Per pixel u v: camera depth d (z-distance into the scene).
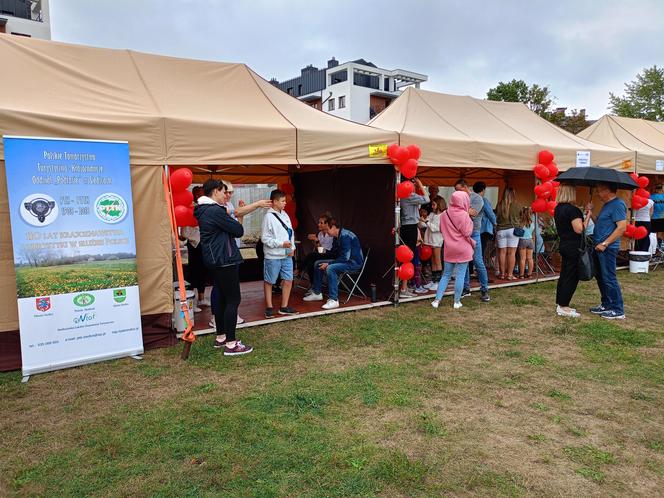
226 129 5.48
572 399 4.04
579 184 6.47
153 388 4.25
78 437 3.39
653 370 4.66
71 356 4.75
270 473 2.93
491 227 8.80
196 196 7.45
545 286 8.63
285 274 6.50
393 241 7.20
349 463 3.03
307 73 76.12
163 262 5.32
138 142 5.05
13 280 4.64
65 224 4.68
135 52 6.11
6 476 2.92
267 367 4.74
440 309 7.03
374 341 5.55
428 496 2.72
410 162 6.66
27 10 31.64
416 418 3.67
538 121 10.07
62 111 4.79
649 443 3.33
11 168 4.40
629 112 28.62
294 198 10.21
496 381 4.41
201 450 3.19
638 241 10.68
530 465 3.05
